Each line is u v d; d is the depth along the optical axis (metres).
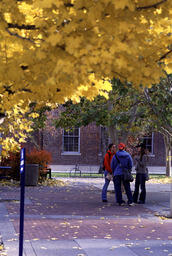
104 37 4.44
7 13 5.20
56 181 23.98
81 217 11.41
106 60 4.27
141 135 33.72
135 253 7.40
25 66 5.07
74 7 4.54
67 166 41.22
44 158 23.34
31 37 5.55
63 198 16.11
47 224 10.15
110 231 9.46
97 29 4.51
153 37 5.45
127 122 18.03
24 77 4.97
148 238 8.76
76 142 41.66
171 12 5.02
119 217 11.61
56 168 40.84
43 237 8.62
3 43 5.17
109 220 11.05
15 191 18.05
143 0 4.79
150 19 4.96
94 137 41.81
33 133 39.19
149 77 5.14
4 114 6.71
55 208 13.19
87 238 8.62
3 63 5.01
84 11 4.68
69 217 11.37
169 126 17.28
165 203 15.07
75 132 41.59
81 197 16.66
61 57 4.55
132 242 8.32
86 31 4.55
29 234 8.88
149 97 16.69
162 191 19.86
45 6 4.24
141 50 5.05
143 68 4.89
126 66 4.49
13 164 22.81
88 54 4.32
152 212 12.77
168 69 5.50
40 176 23.34
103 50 4.29
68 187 21.08
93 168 41.28
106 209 13.30
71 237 8.70
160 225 10.38
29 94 6.11
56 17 4.73
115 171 14.47
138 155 15.14
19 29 5.42
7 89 6.05
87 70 4.53
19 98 6.11
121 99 18.06
